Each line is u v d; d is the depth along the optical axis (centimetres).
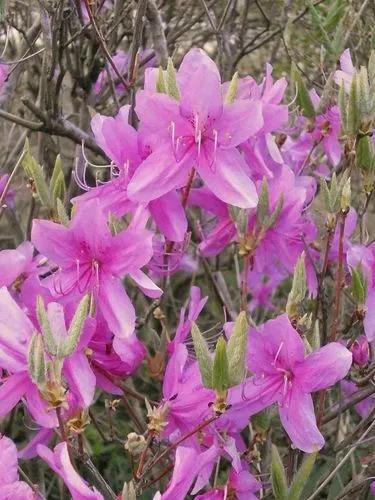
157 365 43
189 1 73
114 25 57
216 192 41
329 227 43
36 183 42
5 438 35
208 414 39
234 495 42
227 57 68
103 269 40
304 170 56
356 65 63
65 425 37
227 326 40
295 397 39
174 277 76
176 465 34
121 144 42
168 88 41
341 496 45
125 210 43
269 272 51
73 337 34
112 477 67
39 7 56
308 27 67
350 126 43
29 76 70
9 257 39
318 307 47
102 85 67
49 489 62
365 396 47
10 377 37
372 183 44
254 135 44
